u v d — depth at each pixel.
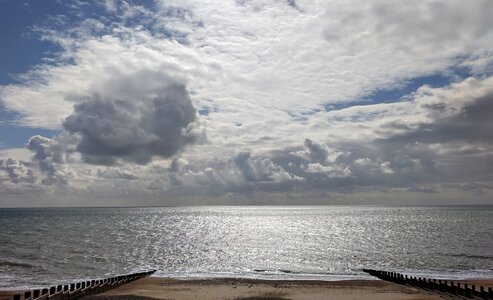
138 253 77.81
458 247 86.88
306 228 147.75
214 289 41.66
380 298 37.00
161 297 36.72
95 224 168.12
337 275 55.06
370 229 138.50
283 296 38.09
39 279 49.97
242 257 74.31
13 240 98.06
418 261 68.44
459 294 35.66
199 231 134.75
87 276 53.22
